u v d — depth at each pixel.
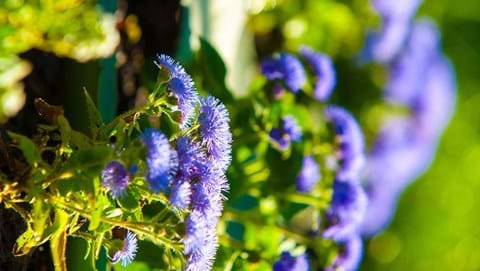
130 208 0.35
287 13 0.74
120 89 0.53
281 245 0.50
